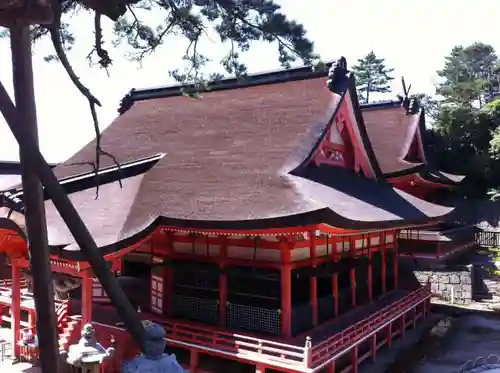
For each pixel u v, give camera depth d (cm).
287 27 888
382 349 2191
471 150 5228
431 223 2359
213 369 1673
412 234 3516
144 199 1762
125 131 2597
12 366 1828
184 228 1560
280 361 1429
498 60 6625
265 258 1659
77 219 573
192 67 1119
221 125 2242
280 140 1948
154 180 1911
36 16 520
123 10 688
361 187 2166
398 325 2420
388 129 3878
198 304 1808
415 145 3856
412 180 3644
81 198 1872
